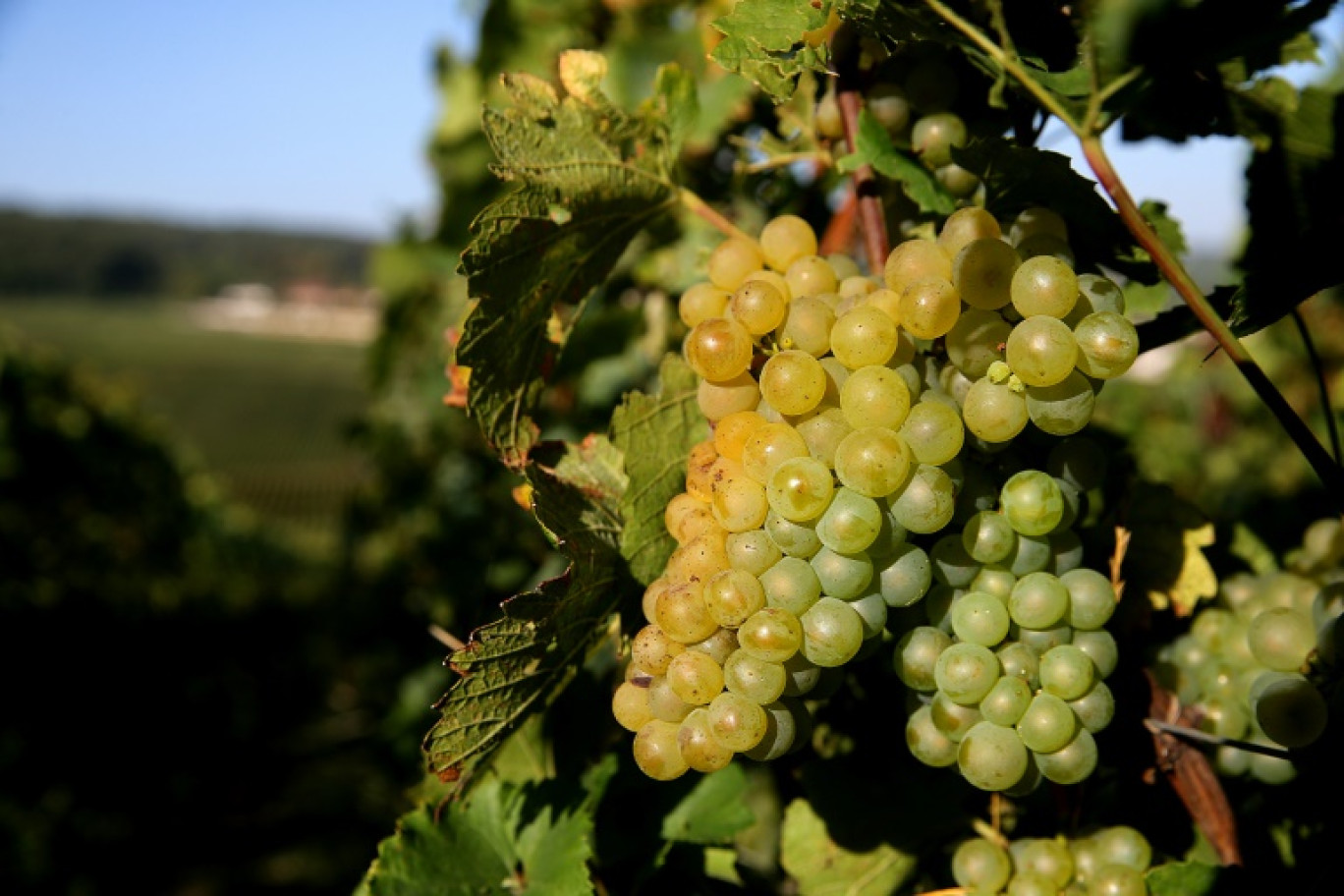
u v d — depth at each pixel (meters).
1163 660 0.43
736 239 0.42
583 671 0.50
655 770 0.37
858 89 0.44
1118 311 0.37
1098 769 0.43
